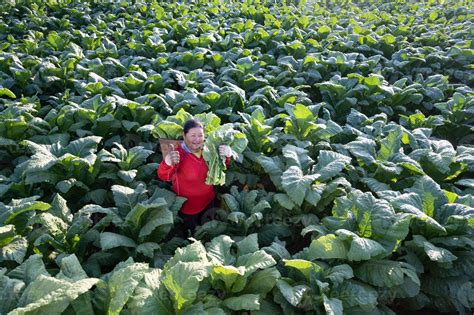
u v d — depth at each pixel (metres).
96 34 12.16
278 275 3.60
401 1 18.56
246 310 3.65
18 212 3.97
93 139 5.52
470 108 7.16
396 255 4.37
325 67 9.64
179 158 4.54
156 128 5.12
